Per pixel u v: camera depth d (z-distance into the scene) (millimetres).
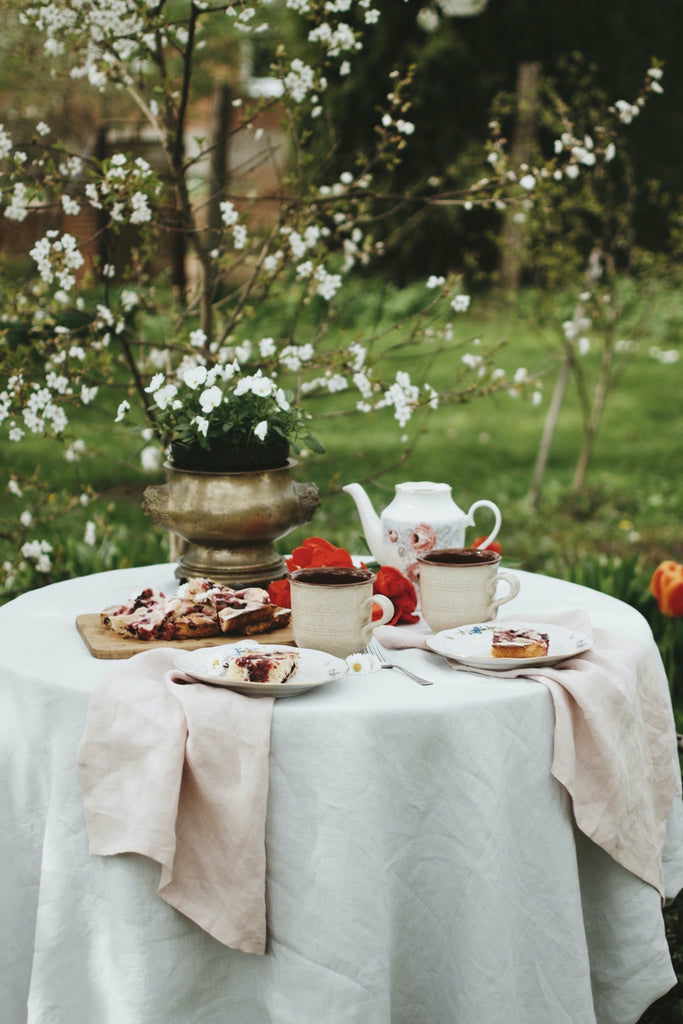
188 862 1828
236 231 3945
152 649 2078
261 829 1788
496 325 12406
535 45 16828
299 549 2400
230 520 2383
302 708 1812
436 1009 1895
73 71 4070
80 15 3682
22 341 3854
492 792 1842
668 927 2730
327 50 4047
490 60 16547
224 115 5648
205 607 2234
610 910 2074
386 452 9578
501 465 9273
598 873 2084
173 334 4238
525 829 1903
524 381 4051
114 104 6594
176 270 5582
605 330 7469
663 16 16781
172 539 4211
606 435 10406
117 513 6945
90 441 8336
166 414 2467
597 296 7289
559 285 7660
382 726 1801
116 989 1842
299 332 8688
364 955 1774
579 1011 1938
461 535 2408
